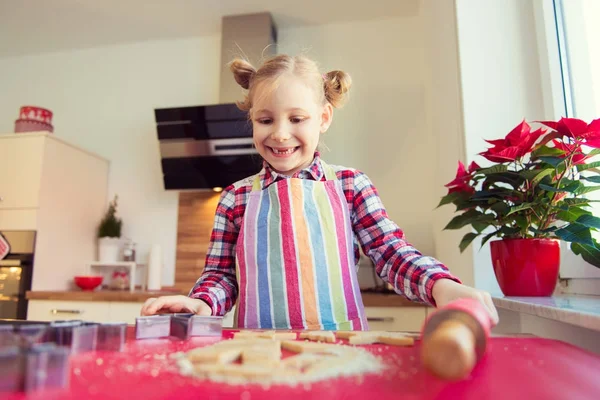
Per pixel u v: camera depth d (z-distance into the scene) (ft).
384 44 7.91
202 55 8.50
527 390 0.98
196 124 7.04
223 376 1.08
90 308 6.42
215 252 3.10
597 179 2.84
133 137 8.46
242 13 7.79
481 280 3.97
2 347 1.08
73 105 8.80
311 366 1.17
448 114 4.93
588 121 3.70
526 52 4.22
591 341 2.28
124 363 1.25
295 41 8.18
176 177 7.33
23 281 6.64
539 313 2.37
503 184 3.76
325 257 2.74
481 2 4.35
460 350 1.04
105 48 8.89
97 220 8.06
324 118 3.18
